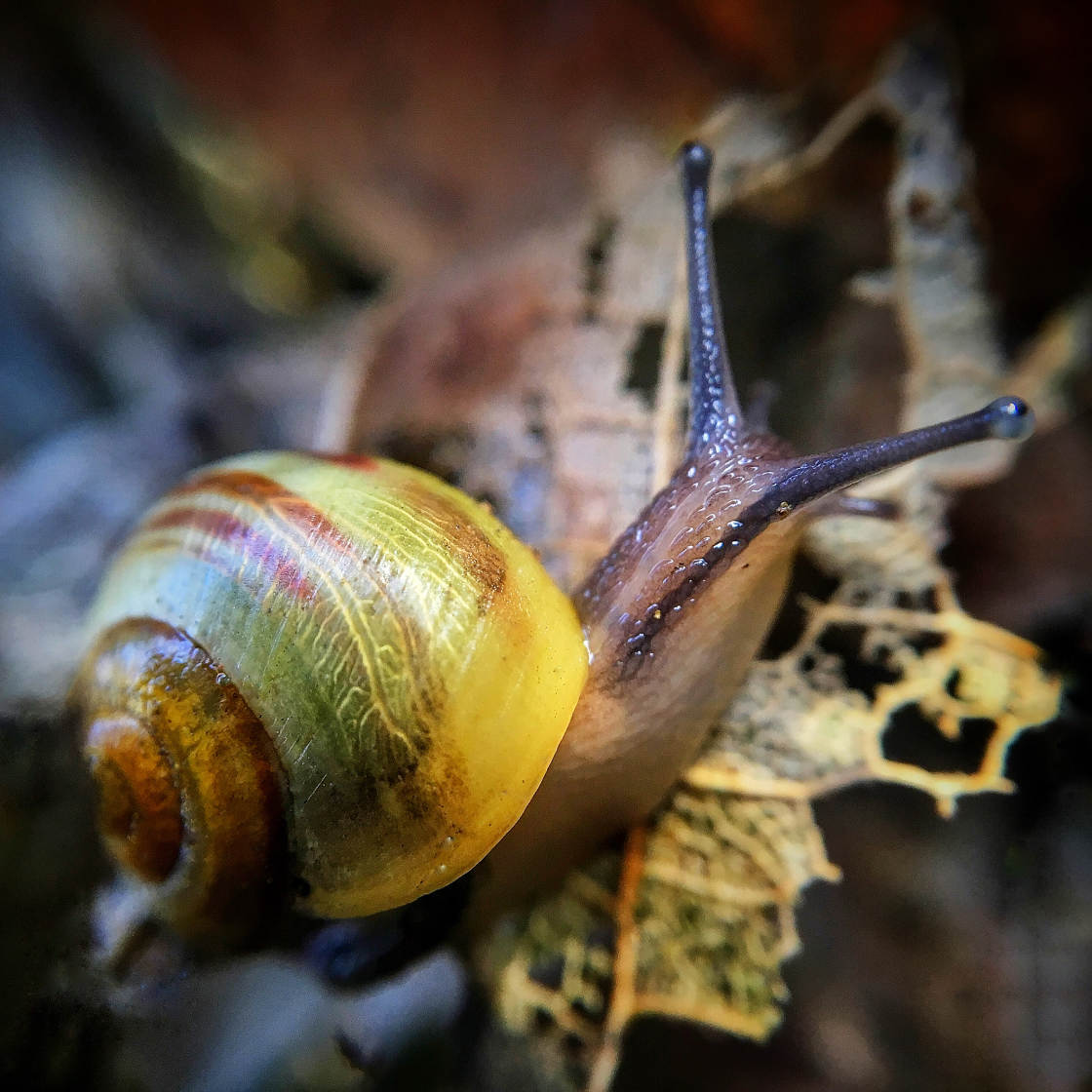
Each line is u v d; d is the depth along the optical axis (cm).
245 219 7
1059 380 5
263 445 5
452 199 6
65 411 6
